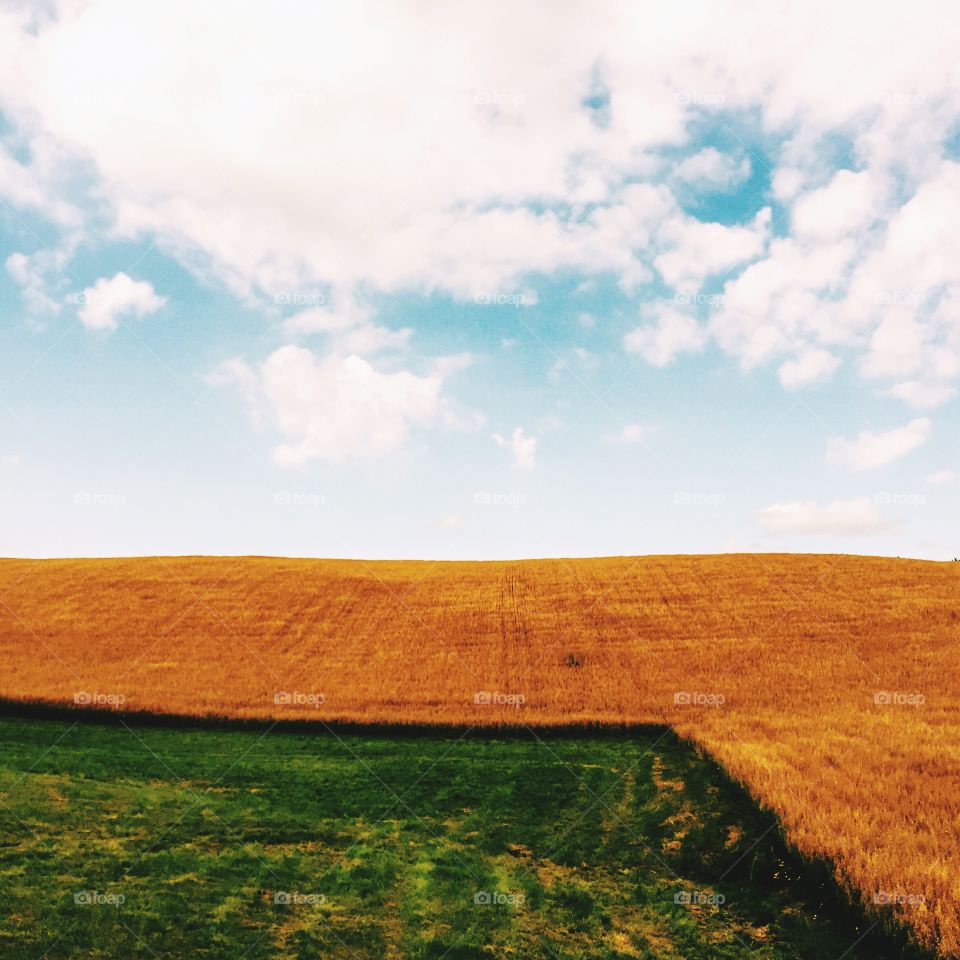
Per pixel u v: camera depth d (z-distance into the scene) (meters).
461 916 9.88
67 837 11.88
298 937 9.16
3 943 8.63
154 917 9.45
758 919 9.82
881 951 8.88
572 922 9.77
